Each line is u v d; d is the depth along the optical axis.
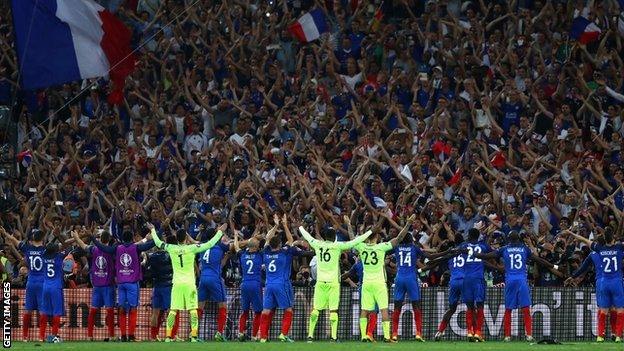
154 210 69.75
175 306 59.00
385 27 85.50
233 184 74.50
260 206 68.25
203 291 60.44
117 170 77.00
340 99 81.94
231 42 85.56
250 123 80.25
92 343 58.25
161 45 86.06
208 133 81.50
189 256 59.09
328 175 75.19
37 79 79.12
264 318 59.72
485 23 86.81
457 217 70.00
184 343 57.78
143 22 88.25
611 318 62.72
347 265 65.88
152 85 84.88
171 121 80.25
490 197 71.88
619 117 80.69
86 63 80.00
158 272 60.94
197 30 86.12
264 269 62.78
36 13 78.56
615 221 70.94
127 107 83.44
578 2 87.12
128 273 60.62
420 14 88.56
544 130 79.81
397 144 77.31
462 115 80.12
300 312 63.41
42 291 60.22
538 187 75.25
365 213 68.12
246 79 84.06
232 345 55.69
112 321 61.62
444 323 61.69
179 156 78.56
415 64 83.62
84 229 66.62
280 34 86.62
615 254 61.00
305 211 69.94
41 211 73.06
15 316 63.56
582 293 64.31
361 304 60.00
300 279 64.69
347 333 63.19
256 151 76.69
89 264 66.31
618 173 75.19
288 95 82.75
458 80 82.12
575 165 75.19
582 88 82.44
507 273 60.03
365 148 76.56
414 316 60.78
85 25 80.19
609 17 86.75
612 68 84.69
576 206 72.88
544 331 63.91
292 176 72.69
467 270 60.75
